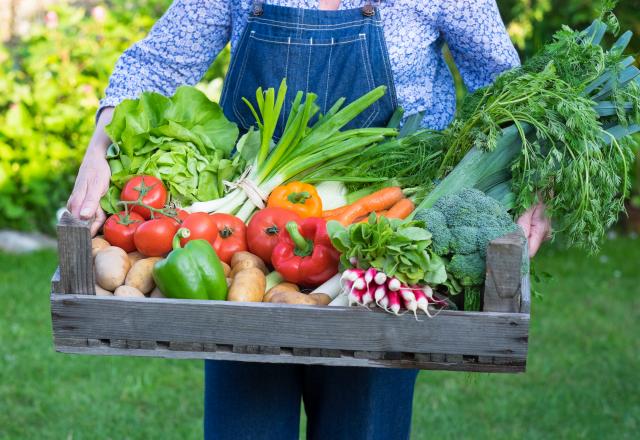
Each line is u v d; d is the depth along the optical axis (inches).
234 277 84.8
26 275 230.8
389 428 103.0
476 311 80.7
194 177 95.8
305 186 96.1
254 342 80.0
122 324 80.6
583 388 177.9
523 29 249.6
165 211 90.4
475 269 80.3
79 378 177.5
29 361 182.5
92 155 96.9
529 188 90.3
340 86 98.8
